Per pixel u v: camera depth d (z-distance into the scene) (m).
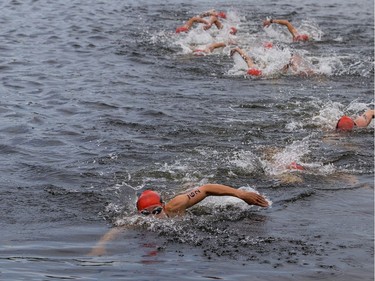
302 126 16.55
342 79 21.42
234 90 19.78
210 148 14.77
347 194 12.59
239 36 27.53
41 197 12.23
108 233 10.86
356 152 14.78
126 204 11.97
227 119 16.86
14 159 14.03
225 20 30.86
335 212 11.77
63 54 23.97
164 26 29.53
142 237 10.74
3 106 17.72
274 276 9.38
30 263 9.64
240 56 23.16
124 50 24.69
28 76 20.92
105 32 27.86
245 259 9.95
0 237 10.62
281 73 21.86
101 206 11.91
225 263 9.79
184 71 21.95
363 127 16.45
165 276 9.30
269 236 10.77
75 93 19.11
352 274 9.49
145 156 14.24
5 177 13.07
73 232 10.87
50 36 26.91
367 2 37.50
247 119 16.92
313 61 23.27
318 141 15.49
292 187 12.86
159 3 36.47
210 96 19.03
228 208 11.86
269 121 16.81
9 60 22.88
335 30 28.95
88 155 14.30
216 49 25.09
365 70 22.38
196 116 17.06
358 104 18.41
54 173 13.30
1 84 19.94
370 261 9.92
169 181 13.06
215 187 11.68
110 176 13.22
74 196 12.28
